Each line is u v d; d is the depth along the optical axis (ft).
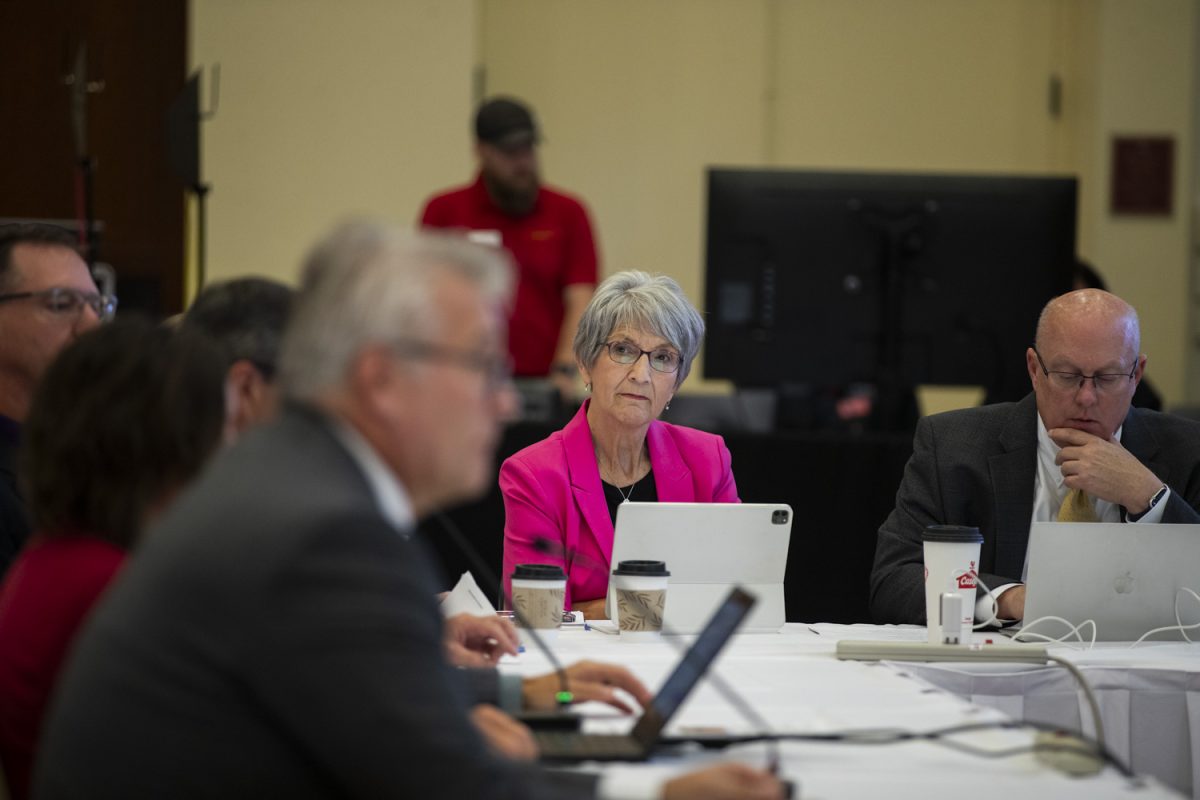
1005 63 59.16
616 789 10.99
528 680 14.84
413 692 9.49
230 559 9.56
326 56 54.95
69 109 54.65
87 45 54.54
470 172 55.31
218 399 12.84
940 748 13.38
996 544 24.20
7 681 12.06
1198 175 56.90
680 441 25.31
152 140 54.90
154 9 54.70
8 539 18.67
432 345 10.18
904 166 59.16
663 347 24.06
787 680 16.80
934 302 34.81
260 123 54.75
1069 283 34.83
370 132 55.06
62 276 21.30
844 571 32.22
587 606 23.32
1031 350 24.38
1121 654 19.08
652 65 58.80
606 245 58.85
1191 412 53.42
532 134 42.27
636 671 17.22
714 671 17.37
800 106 59.06
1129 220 56.90
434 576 10.52
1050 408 23.71
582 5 58.59
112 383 12.50
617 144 58.85
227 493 9.91
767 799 10.74
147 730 9.61
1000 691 17.79
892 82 59.21
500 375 10.63
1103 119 56.85
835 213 34.73
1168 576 20.33
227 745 9.59
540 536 23.56
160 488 12.52
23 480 12.73
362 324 10.12
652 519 20.54
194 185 40.55
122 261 54.65
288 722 9.49
